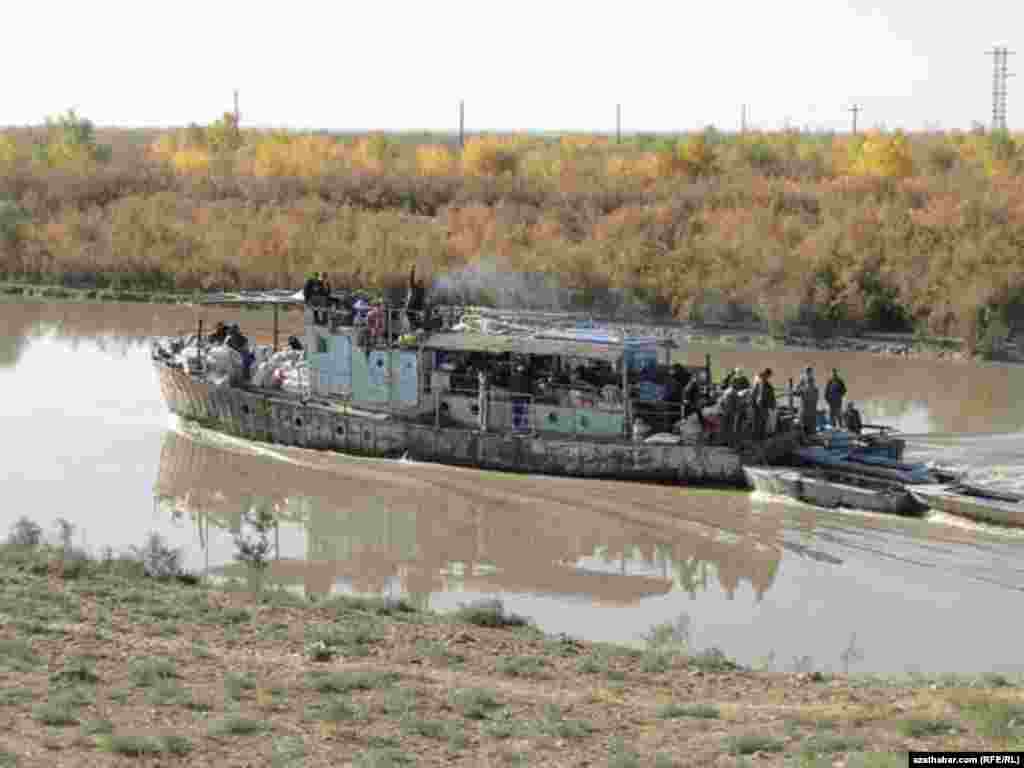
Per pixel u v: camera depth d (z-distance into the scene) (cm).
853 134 13575
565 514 3775
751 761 1741
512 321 6788
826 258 7662
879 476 3919
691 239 8450
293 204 10344
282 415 4619
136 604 2466
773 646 2688
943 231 7844
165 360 5125
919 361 6800
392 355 4503
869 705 2039
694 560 3344
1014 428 4938
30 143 14662
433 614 2634
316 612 2536
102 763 1661
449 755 1756
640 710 1992
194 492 4006
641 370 4306
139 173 11631
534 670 2202
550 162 12175
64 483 4088
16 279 9512
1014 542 3444
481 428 4341
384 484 4131
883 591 3070
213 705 1914
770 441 4084
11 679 1959
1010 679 2327
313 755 1730
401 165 12150
